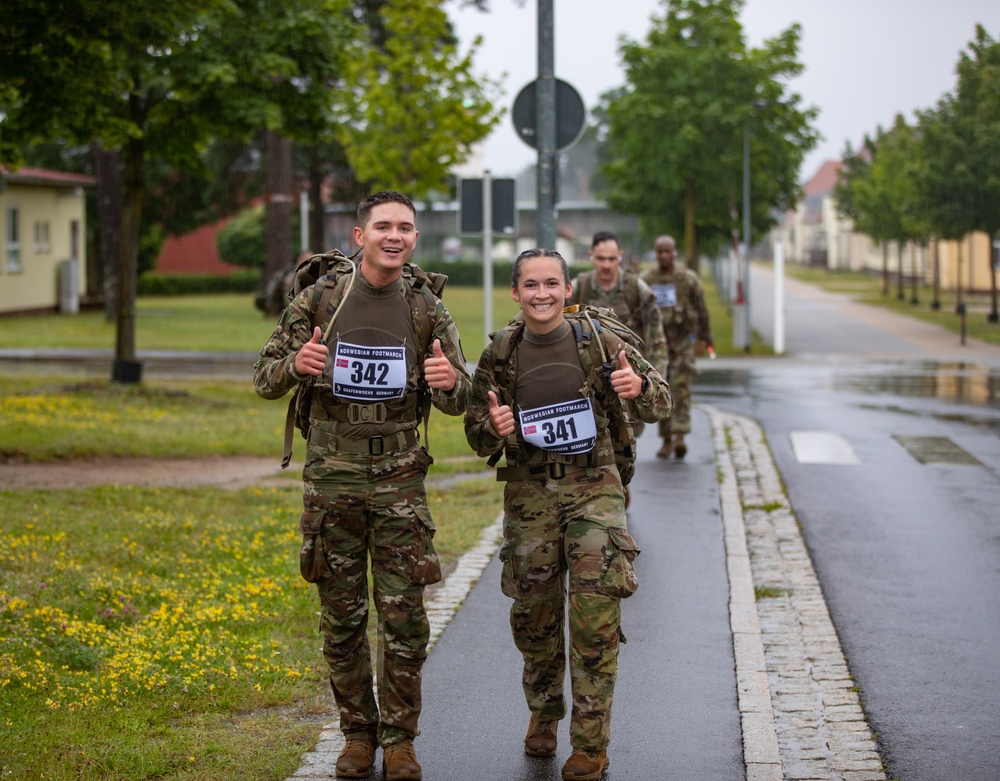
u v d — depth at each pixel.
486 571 11.19
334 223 83.88
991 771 6.83
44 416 21.02
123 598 9.73
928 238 67.12
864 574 11.41
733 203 47.19
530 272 6.83
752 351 41.78
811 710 7.84
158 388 25.17
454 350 6.75
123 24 16.20
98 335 44.75
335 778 6.56
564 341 6.94
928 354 40.56
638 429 14.61
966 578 11.27
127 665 8.10
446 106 46.94
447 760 6.93
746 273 42.56
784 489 15.66
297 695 7.87
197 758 6.74
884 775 6.74
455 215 95.75
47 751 6.71
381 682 6.67
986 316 59.69
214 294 86.44
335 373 6.56
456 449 19.27
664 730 7.39
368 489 6.57
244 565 11.18
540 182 15.23
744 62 45.94
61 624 8.85
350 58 25.02
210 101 24.02
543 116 15.09
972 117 51.72
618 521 6.77
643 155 47.81
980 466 17.52
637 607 10.07
